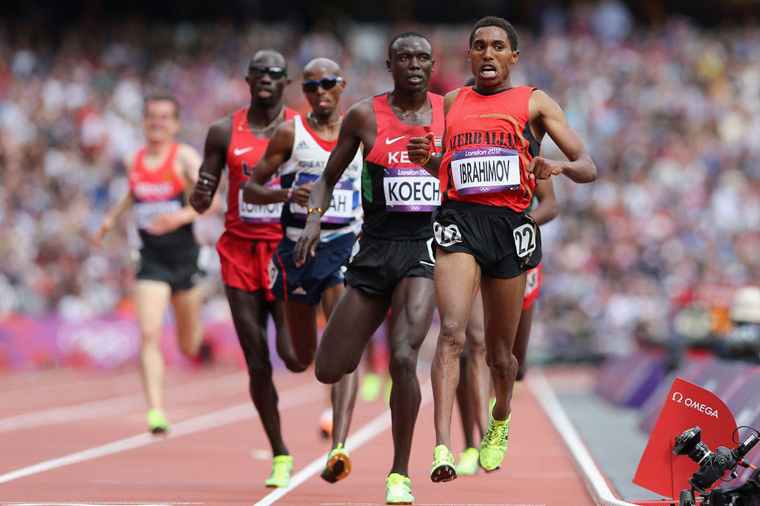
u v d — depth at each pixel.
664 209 85.31
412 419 16.41
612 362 43.72
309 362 20.33
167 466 22.36
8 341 61.72
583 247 79.69
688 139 94.88
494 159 15.32
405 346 16.34
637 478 15.27
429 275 16.70
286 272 19.11
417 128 16.98
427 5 120.69
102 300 69.12
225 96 99.31
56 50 103.81
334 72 19.17
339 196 19.02
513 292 15.53
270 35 111.38
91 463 22.84
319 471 21.58
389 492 16.42
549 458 24.14
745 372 20.91
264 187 19.06
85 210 78.31
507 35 15.69
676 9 122.94
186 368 65.44
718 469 13.80
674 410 15.33
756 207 87.00
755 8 121.75
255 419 34.59
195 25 115.25
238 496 17.88
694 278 77.50
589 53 107.50
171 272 27.47
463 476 20.86
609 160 90.88
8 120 88.69
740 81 104.12
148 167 27.61
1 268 66.50
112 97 95.44
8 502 16.95
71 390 49.31
